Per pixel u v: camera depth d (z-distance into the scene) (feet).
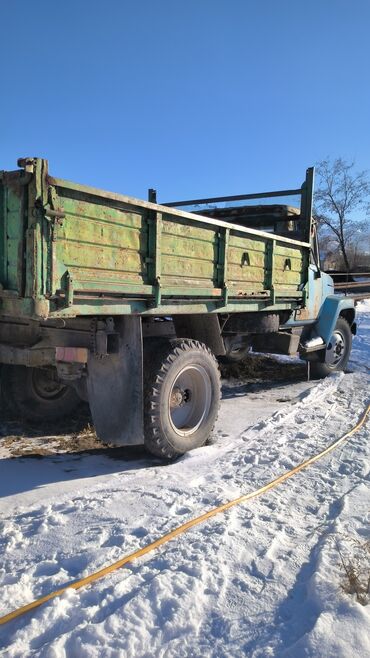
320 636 7.12
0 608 7.96
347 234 106.73
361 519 10.96
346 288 34.68
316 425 18.60
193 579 8.52
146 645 7.14
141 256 13.60
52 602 7.91
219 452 15.87
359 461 14.70
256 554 9.50
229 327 20.66
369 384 26.16
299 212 24.00
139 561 9.21
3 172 11.33
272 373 29.89
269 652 6.98
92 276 12.09
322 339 27.12
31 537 10.16
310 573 8.87
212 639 7.30
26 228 11.03
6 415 18.08
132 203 12.92
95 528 10.47
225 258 16.61
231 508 11.41
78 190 11.51
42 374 18.19
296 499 12.17
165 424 14.71
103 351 13.28
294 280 22.25
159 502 11.73
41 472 14.03
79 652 6.97
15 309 11.49
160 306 14.20
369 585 8.27
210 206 25.77
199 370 16.01
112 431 14.06
